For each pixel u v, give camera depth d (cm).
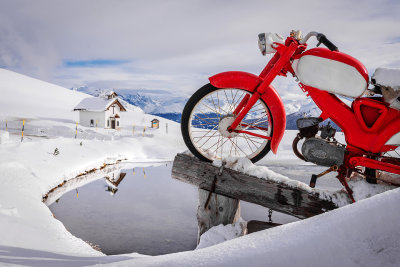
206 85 228
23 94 5609
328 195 215
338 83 193
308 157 207
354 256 85
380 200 107
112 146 1725
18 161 855
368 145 197
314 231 103
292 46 208
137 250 466
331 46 197
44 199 709
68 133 2234
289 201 222
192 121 235
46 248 324
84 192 837
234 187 236
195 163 244
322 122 213
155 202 771
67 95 6675
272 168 1388
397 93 176
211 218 247
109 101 2838
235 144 247
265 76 229
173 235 539
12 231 350
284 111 216
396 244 85
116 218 626
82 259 241
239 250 106
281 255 93
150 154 1828
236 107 236
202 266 97
